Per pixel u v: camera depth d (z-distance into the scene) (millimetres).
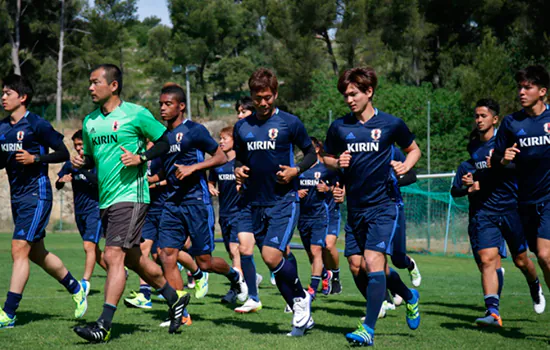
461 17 45500
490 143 7168
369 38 41469
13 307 6199
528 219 6324
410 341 5676
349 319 7164
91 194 9188
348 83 5727
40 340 5402
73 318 6863
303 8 41938
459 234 24188
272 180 6145
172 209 7016
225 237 9836
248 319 7035
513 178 6930
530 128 6203
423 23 44188
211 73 69875
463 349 5293
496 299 6781
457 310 8062
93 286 10477
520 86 6215
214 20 61000
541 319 7328
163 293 5832
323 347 5285
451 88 41688
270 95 6000
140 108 5699
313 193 9266
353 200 5895
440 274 13719
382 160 5734
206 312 7578
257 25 76688
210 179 9836
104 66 5609
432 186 26156
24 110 6465
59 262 6520
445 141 35625
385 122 5723
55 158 6398
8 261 15406
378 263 5625
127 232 5500
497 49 35906
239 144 6273
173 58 60875
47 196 6488
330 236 9617
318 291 10453
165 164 7062
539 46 35656
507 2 42906
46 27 48469
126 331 5996
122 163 5582
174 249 6984
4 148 6371
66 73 50531
